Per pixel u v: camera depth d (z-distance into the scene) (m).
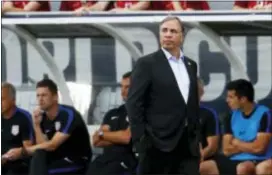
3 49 27.97
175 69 22.39
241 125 27.58
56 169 26.94
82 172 27.20
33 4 27.91
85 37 28.08
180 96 22.23
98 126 28.05
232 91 27.50
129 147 26.97
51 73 28.17
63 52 28.11
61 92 28.16
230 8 27.88
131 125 22.14
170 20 22.33
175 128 22.20
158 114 22.27
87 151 27.44
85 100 28.19
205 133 27.11
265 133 27.33
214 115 27.12
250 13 27.34
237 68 28.06
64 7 28.34
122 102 28.14
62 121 27.23
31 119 27.77
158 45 27.92
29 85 28.11
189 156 22.55
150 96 22.33
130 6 27.88
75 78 28.17
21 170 27.39
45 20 27.55
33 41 28.05
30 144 27.59
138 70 22.25
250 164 26.80
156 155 22.41
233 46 28.00
